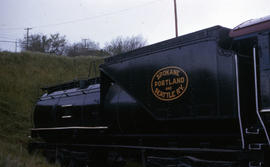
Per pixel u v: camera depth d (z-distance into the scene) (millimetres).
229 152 6359
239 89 6164
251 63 6641
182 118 7121
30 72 22828
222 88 6387
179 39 7473
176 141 7816
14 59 23812
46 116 13477
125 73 8984
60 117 12523
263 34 5809
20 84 20609
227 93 6289
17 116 17391
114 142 9883
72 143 12164
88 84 12289
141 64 8461
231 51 6312
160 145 8359
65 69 25422
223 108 6336
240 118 5984
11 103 18234
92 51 54688
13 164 9094
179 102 7238
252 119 6477
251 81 6574
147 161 8133
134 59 8727
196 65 6953
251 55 6590
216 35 6602
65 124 12133
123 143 9594
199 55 6922
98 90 10906
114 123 9469
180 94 7223
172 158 7430
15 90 19703
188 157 6996
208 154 6828
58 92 13898
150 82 8102
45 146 13297
